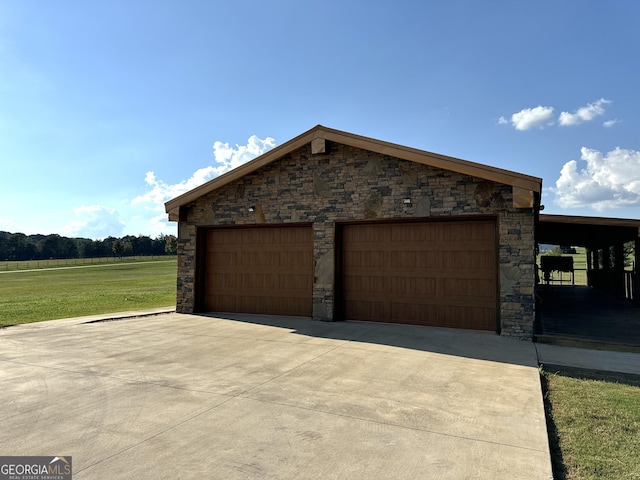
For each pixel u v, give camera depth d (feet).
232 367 20.81
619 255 55.06
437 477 10.34
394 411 14.80
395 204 32.91
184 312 41.24
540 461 11.14
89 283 101.60
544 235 58.44
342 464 11.02
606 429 13.58
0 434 12.94
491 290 30.60
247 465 10.98
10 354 23.80
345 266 35.91
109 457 11.43
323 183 35.78
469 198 30.48
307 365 21.13
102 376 19.29
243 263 40.34
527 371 20.08
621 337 27.20
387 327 32.12
